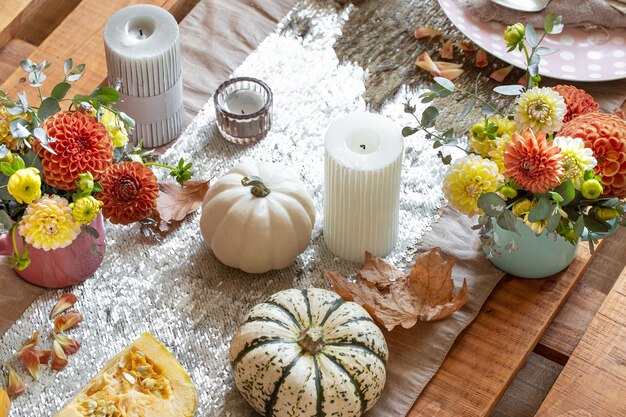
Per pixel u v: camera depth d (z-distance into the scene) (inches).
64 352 48.6
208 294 51.6
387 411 47.5
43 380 47.8
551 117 45.6
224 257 51.3
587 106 48.8
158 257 52.8
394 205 50.9
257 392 44.9
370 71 62.0
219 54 61.9
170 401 45.1
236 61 61.9
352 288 50.3
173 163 56.9
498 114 49.2
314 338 44.5
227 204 50.3
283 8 64.6
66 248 48.0
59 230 43.8
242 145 58.1
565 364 51.6
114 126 47.3
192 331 50.1
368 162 48.4
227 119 56.5
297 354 44.8
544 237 49.0
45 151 44.1
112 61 53.1
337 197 50.2
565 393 47.4
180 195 54.7
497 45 60.7
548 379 59.9
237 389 47.9
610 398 47.4
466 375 48.9
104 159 45.0
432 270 50.6
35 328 49.6
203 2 64.4
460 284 52.1
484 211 44.4
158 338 49.8
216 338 50.0
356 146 49.8
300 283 52.5
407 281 50.9
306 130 59.0
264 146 58.1
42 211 43.4
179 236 53.8
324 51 62.7
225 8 64.1
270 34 63.2
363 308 48.2
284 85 61.0
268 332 45.3
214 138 58.2
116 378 45.8
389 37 63.7
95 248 47.8
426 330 50.1
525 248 50.1
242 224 49.8
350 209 50.3
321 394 44.1
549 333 51.9
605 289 59.9
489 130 46.8
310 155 57.8
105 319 50.1
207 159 57.3
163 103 55.2
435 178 56.8
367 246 52.2
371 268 51.3
